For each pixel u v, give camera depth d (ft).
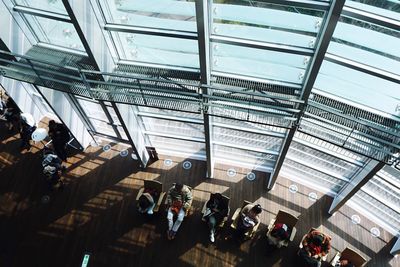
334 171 29.71
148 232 30.04
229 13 18.39
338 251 29.66
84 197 31.83
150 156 33.71
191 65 23.13
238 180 32.81
